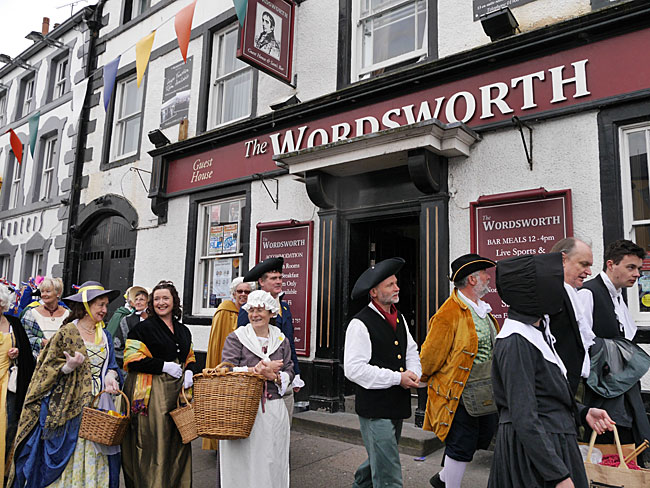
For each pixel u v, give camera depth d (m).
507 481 2.09
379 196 5.91
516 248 4.71
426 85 5.43
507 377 2.07
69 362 3.20
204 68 8.33
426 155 5.04
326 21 6.80
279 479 2.98
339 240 6.09
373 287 3.08
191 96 8.47
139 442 3.39
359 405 2.96
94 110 10.35
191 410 3.37
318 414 5.62
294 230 6.46
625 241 3.02
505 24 4.86
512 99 4.87
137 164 9.08
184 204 8.10
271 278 3.98
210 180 7.65
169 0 9.14
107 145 9.84
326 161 5.68
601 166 4.38
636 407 2.84
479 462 4.32
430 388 3.27
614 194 4.28
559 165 4.61
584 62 4.46
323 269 6.08
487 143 5.07
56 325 4.41
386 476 2.84
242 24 5.89
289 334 4.17
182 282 7.87
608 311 2.92
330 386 5.76
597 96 4.39
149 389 3.44
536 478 1.98
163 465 3.34
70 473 3.19
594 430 2.37
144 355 3.46
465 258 3.36
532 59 4.78
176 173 8.22
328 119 6.22
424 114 5.39
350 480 4.03
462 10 5.55
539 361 2.09
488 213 4.91
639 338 4.01
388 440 2.85
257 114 7.43
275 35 6.66
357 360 2.92
